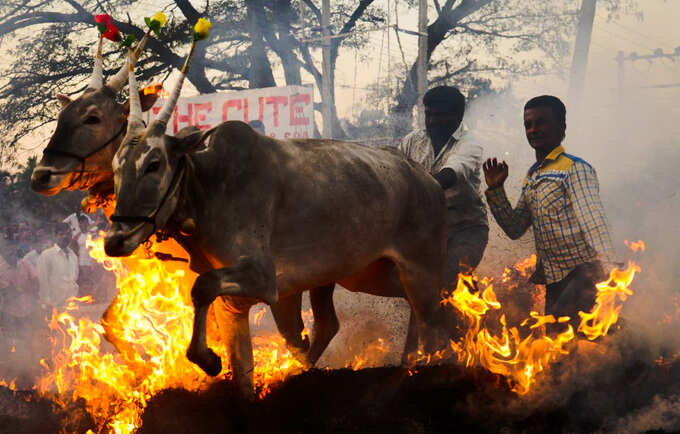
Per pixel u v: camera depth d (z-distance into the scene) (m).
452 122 6.07
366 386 4.51
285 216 4.44
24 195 19.38
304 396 4.39
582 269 5.16
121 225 3.75
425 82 14.62
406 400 4.39
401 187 5.12
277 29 19.19
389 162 5.18
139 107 4.06
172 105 3.97
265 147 4.44
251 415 4.20
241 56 19.64
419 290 5.33
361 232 4.81
